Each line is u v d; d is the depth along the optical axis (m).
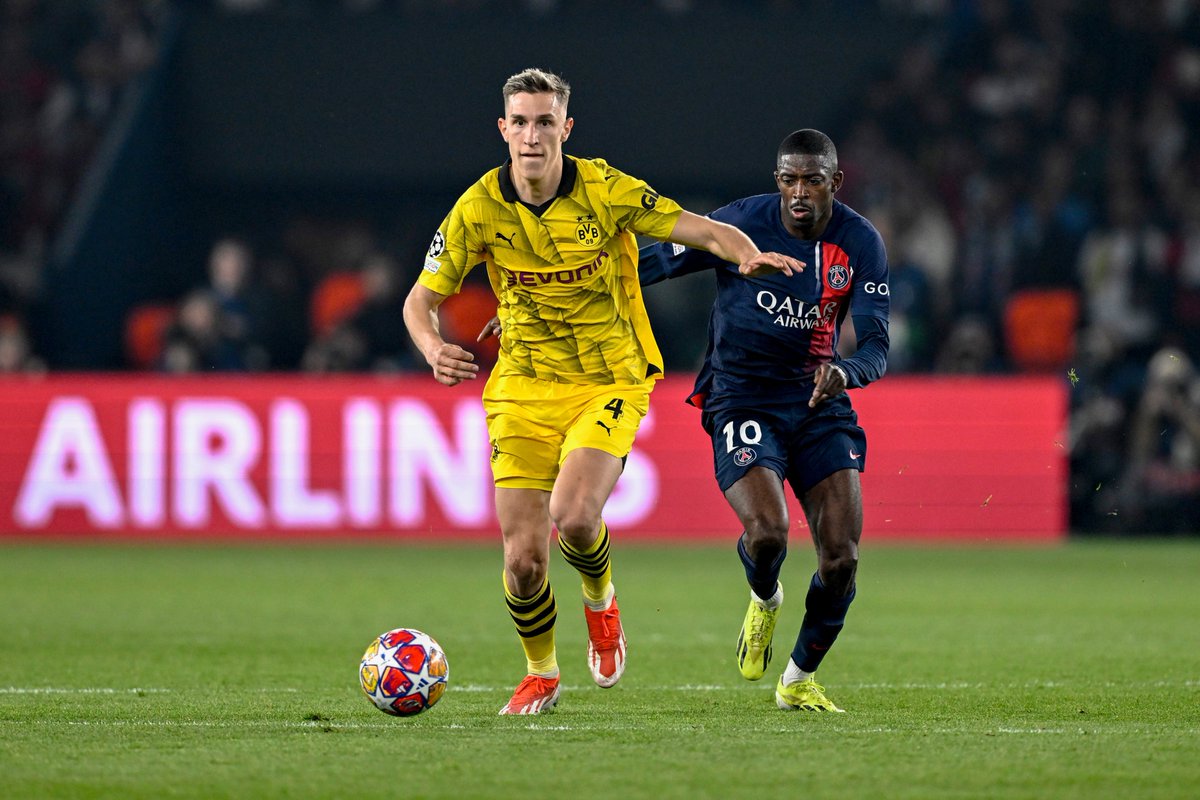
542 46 65.75
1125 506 59.62
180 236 67.81
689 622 34.47
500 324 21.97
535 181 20.53
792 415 21.75
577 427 21.02
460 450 54.94
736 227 21.61
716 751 17.45
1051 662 27.89
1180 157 69.94
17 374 61.72
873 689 24.31
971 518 56.19
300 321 67.88
